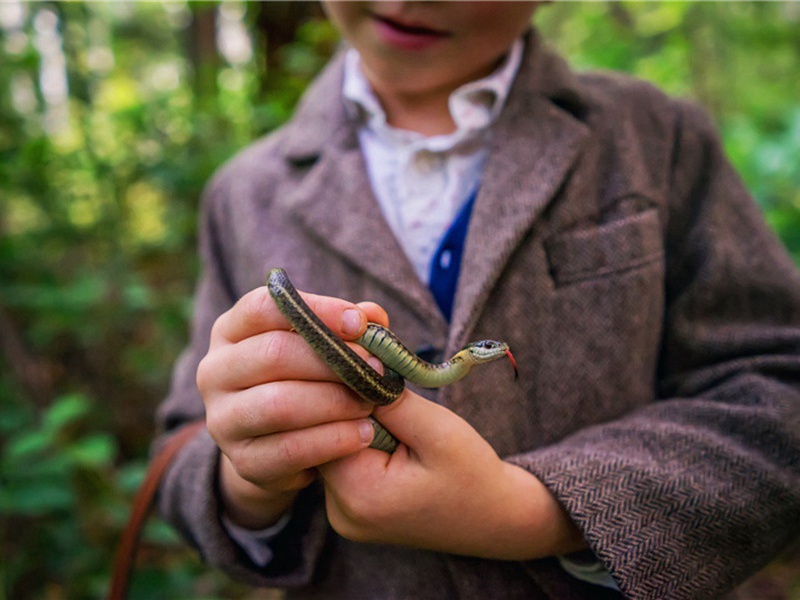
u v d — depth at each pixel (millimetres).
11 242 684
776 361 309
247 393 217
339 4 318
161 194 854
